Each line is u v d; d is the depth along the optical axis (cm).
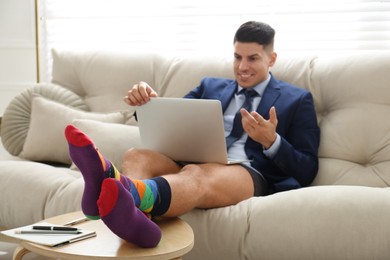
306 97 219
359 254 159
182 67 255
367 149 214
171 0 304
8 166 209
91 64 270
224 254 172
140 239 132
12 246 215
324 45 279
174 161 198
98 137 229
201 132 185
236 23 293
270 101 219
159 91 257
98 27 319
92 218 140
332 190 172
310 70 235
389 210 161
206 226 175
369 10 270
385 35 270
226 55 256
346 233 160
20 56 344
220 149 188
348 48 276
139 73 261
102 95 264
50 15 325
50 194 195
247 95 224
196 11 299
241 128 220
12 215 200
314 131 218
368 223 160
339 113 224
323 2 277
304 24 281
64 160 245
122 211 128
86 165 134
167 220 158
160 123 189
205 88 238
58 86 266
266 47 222
